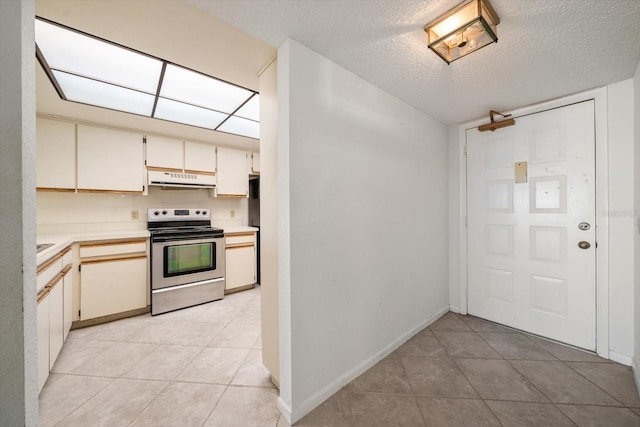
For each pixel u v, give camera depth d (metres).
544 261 2.04
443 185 2.53
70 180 2.41
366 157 1.68
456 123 2.53
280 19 1.13
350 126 1.57
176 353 1.88
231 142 3.27
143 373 1.65
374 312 1.75
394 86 1.76
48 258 1.60
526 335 2.10
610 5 1.04
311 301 1.36
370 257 1.72
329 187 1.45
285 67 1.28
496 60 1.45
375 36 1.26
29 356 0.66
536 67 1.53
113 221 2.88
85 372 1.65
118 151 2.66
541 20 1.13
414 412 1.32
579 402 1.37
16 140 0.62
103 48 1.43
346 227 1.55
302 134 1.31
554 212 1.99
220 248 3.06
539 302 2.07
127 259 2.51
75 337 2.12
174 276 2.71
